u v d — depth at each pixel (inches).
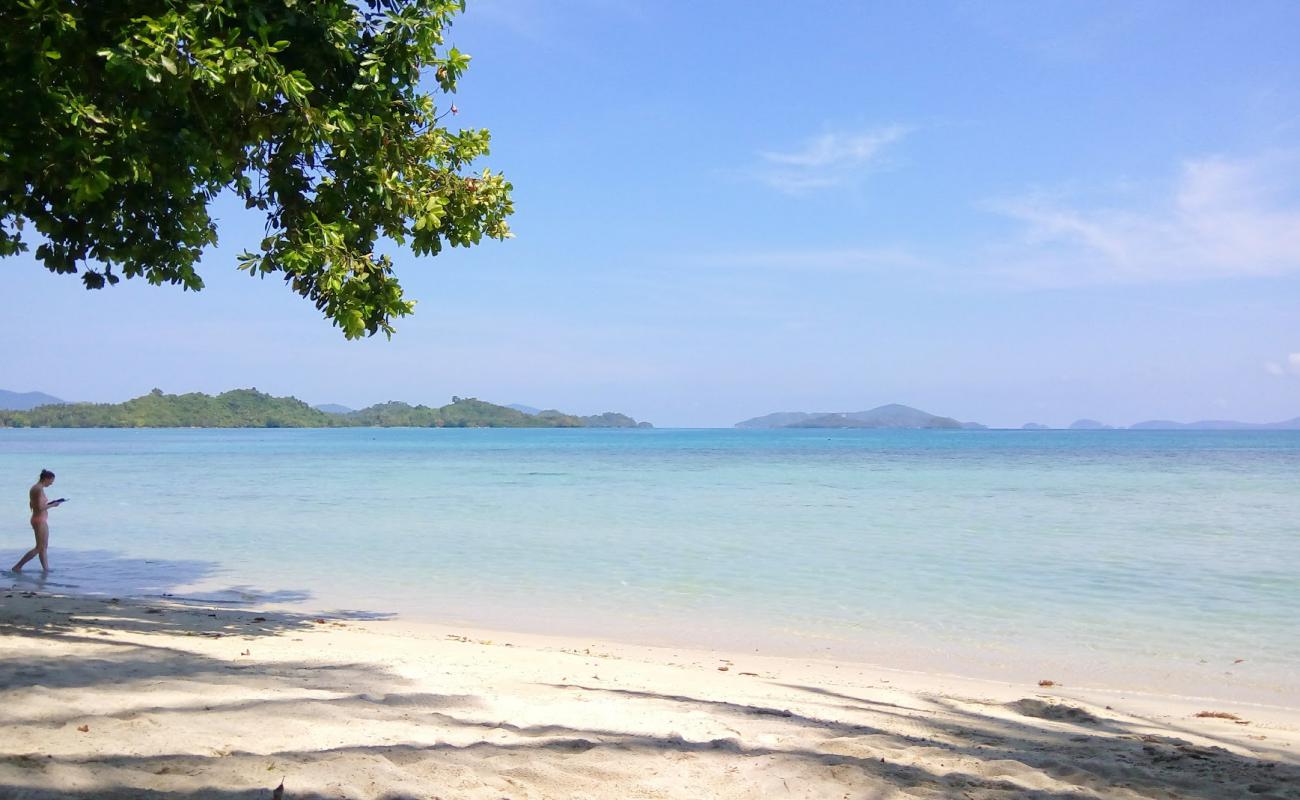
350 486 1659.7
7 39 295.3
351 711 238.1
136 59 295.7
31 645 308.3
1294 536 901.2
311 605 548.7
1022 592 604.7
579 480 1881.2
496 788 180.2
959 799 191.5
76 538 871.7
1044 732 283.7
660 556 766.5
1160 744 273.3
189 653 322.0
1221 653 442.9
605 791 184.9
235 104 326.3
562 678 328.2
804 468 2465.6
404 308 434.3
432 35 390.3
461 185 435.5
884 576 665.6
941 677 396.2
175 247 395.5
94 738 191.2
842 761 217.3
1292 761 259.0
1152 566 711.7
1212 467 2516.0
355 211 414.6
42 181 336.2
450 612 536.7
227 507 1208.8
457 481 1827.0
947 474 2171.5
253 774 172.9
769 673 388.8
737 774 201.0
